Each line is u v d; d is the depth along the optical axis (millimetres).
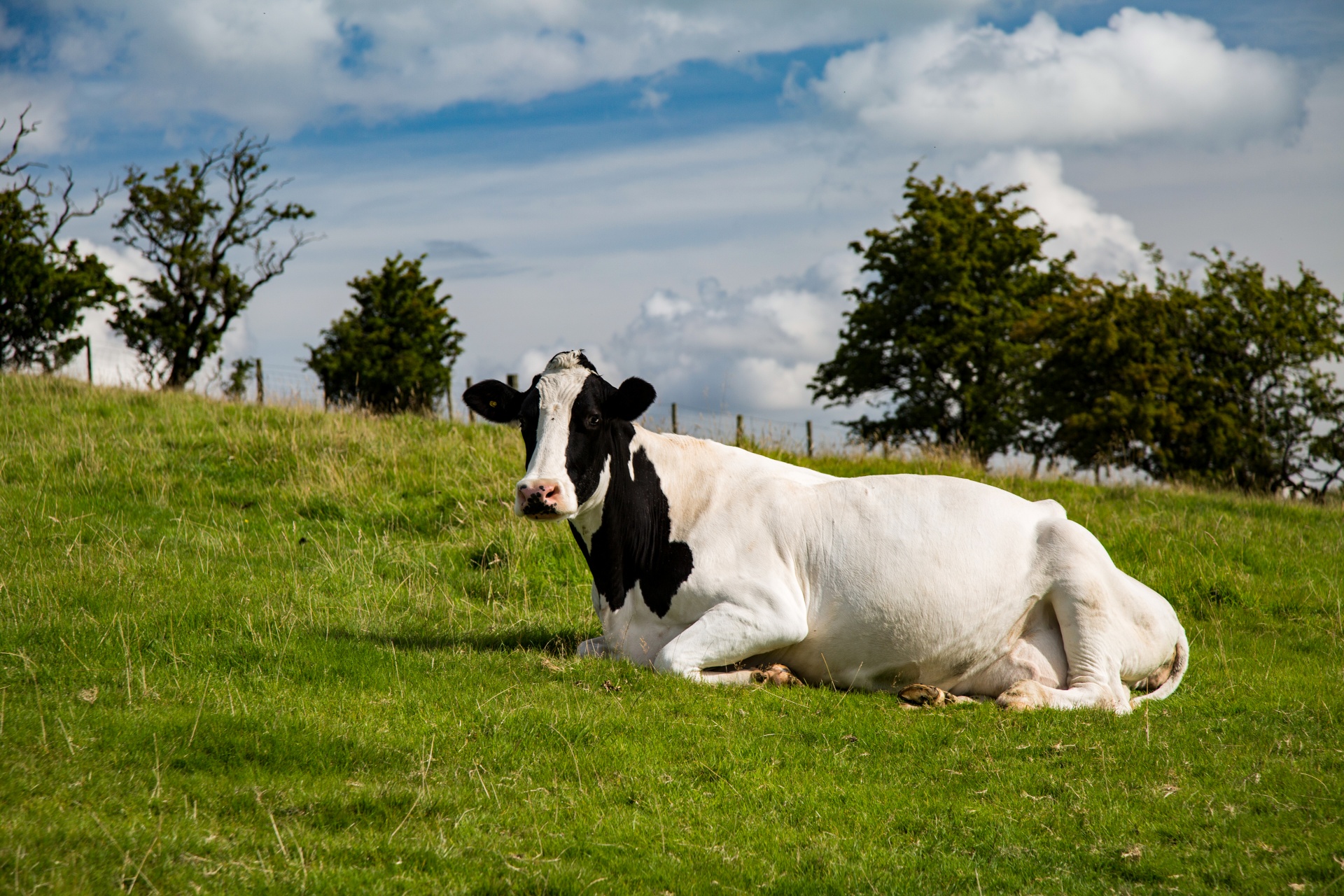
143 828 3791
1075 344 34375
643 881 3820
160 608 6902
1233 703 6352
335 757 4668
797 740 5328
